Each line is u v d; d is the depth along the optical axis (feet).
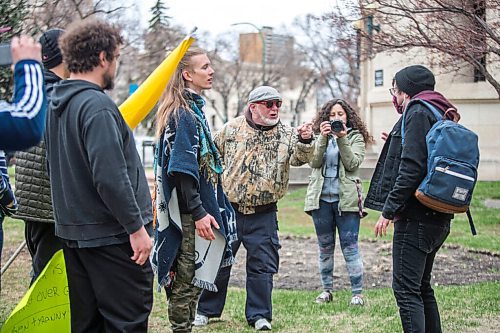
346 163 21.29
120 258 11.60
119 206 10.97
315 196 21.86
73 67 11.59
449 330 18.15
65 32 11.90
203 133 15.28
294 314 20.33
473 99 62.59
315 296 22.95
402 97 15.39
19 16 24.99
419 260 14.69
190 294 15.43
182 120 14.93
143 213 11.76
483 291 22.67
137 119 14.99
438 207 14.15
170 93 15.37
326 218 21.89
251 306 18.99
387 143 15.66
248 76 147.43
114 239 11.52
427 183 14.11
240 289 24.54
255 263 18.99
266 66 150.20
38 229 15.11
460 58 32.04
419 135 14.38
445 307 20.53
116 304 11.69
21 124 10.00
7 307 20.51
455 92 62.59
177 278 15.35
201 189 15.19
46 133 11.98
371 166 63.93
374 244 34.53
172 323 15.57
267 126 19.10
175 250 14.96
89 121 11.06
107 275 11.61
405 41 31.35
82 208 11.48
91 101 11.22
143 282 11.91
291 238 37.73
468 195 14.19
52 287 12.21
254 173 18.86
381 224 14.66
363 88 73.82
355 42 34.45
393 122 67.77
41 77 10.46
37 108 10.19
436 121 14.58
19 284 23.77
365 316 19.94
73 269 12.05
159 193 14.98
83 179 11.43
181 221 15.15
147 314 12.07
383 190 15.31
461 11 29.55
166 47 76.84
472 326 18.49
